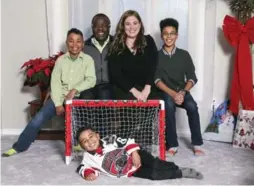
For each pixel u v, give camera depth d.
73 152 2.89
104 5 3.46
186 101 3.01
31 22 3.54
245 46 3.24
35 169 2.71
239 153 3.07
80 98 3.04
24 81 3.63
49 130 3.43
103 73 3.19
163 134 2.71
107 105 2.76
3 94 3.67
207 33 3.41
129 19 2.95
